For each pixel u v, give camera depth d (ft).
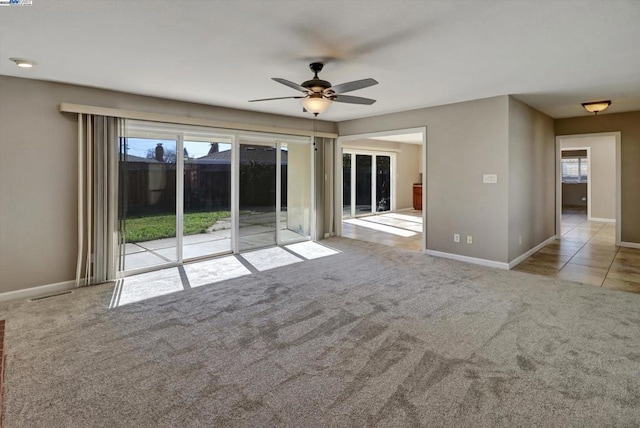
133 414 6.25
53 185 12.83
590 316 10.31
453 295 12.17
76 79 12.46
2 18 7.77
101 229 13.69
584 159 42.78
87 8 7.33
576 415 6.15
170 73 11.88
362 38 8.96
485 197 16.19
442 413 6.23
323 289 12.87
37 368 7.68
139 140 15.08
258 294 12.37
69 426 5.96
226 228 18.58
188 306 11.29
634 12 7.55
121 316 10.51
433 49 9.75
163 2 7.09
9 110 11.93
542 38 8.98
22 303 11.64
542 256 18.11
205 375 7.45
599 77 12.59
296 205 21.80
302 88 10.98
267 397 6.72
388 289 12.84
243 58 10.42
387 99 16.16
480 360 7.95
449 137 17.30
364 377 7.33
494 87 13.96
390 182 36.96
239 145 18.71
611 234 24.32
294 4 7.19
